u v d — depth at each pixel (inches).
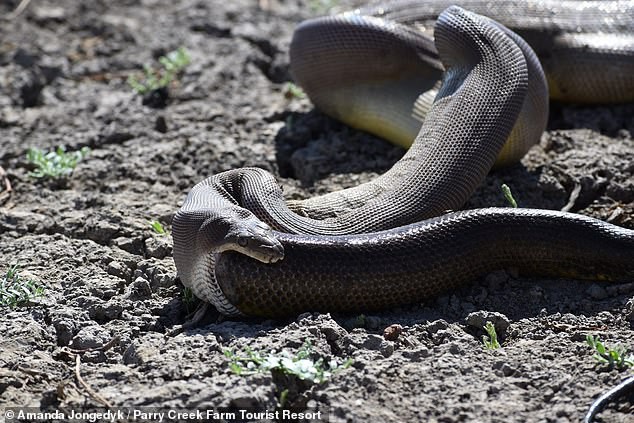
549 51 671.8
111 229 546.9
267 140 651.5
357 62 642.8
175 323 470.0
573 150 609.3
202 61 756.0
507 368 412.2
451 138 540.4
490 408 388.5
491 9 681.6
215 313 473.1
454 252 470.6
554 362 418.0
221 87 725.3
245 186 509.0
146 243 534.0
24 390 409.7
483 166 541.6
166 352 426.3
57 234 547.5
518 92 561.3
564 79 674.2
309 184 600.7
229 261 449.1
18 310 468.4
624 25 685.3
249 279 447.5
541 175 586.9
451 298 472.4
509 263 486.0
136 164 623.5
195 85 721.6
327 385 401.4
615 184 570.3
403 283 462.3
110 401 396.5
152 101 709.3
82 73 762.8
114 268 509.4
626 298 468.1
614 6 694.5
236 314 461.1
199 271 462.3
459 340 432.8
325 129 666.2
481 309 468.8
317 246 453.7
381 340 429.4
